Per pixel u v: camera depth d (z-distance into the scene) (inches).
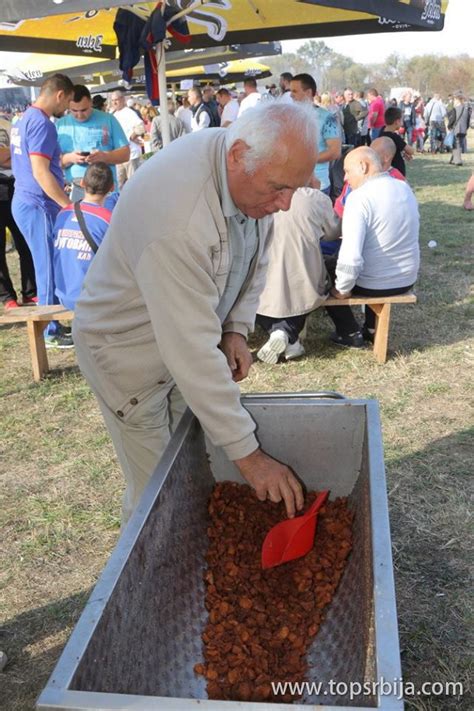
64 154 219.6
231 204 66.7
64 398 168.6
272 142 62.1
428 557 107.4
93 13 229.9
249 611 70.9
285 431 83.9
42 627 96.9
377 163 170.6
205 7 205.3
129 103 507.5
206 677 62.3
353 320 188.5
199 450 82.9
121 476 133.7
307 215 165.3
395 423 148.9
